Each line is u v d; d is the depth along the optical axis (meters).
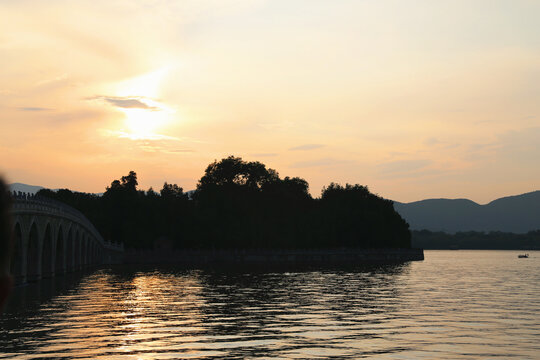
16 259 71.44
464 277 104.94
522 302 56.75
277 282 87.50
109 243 152.75
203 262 178.88
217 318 42.91
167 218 192.50
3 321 40.38
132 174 186.12
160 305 52.09
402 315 45.44
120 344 31.52
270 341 32.81
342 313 46.56
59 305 51.09
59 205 89.19
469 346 31.73
